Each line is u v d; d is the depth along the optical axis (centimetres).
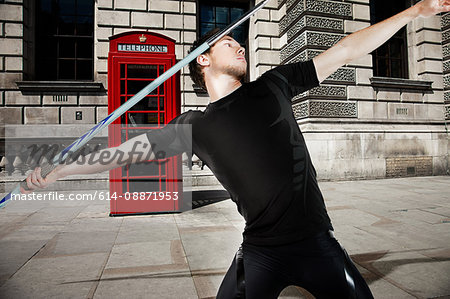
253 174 100
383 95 927
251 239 106
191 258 279
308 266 97
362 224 387
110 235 356
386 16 1064
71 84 851
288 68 119
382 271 242
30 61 873
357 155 861
